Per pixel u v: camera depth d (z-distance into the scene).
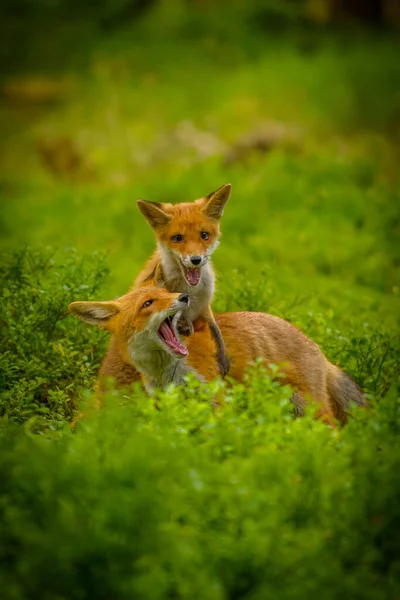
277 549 6.83
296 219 23.44
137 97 39.91
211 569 6.69
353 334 12.95
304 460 7.73
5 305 12.62
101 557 6.65
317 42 45.81
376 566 7.21
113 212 25.23
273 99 38.88
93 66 44.16
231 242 21.98
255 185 26.33
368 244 21.61
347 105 38.34
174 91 40.00
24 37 48.53
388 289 19.55
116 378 10.97
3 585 6.53
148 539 6.76
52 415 10.54
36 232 23.28
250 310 13.65
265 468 7.60
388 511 7.33
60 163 33.91
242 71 41.59
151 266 13.33
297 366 11.23
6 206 26.75
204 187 26.88
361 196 24.98
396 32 48.00
